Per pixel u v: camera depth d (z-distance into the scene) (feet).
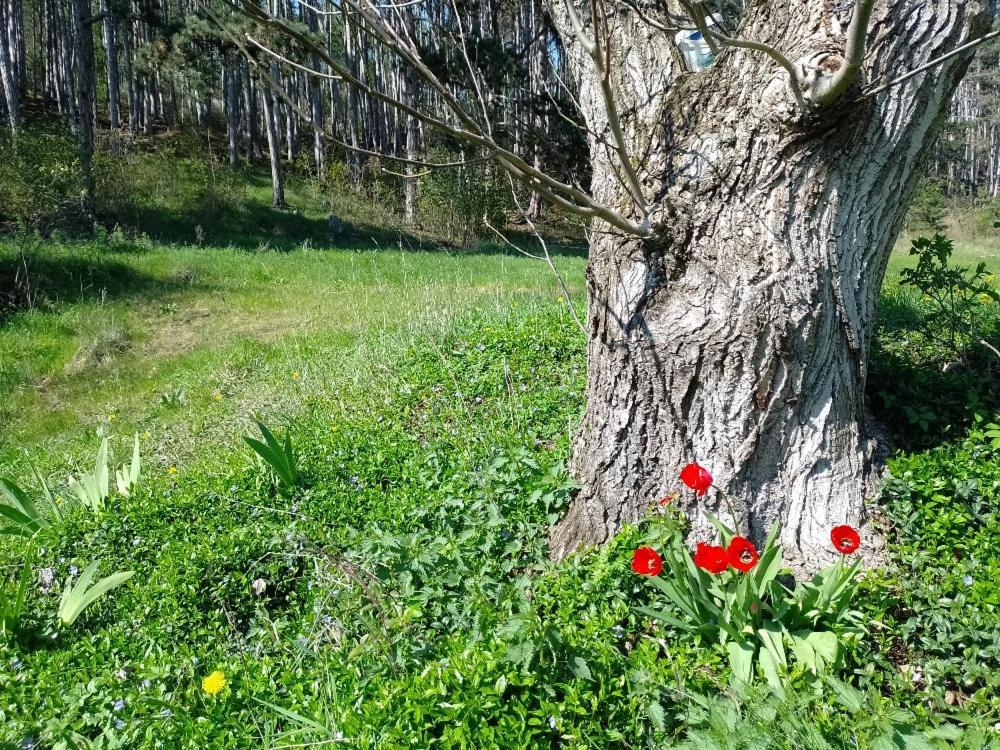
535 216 103.40
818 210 9.42
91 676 10.37
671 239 9.95
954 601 8.66
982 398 12.55
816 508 10.01
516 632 7.97
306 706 8.40
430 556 10.55
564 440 13.66
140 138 102.63
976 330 14.83
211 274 50.26
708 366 9.91
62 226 64.85
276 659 10.14
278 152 92.53
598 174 11.46
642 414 10.43
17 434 26.27
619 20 11.19
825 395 9.96
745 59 9.43
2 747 8.43
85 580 11.90
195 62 94.84
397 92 93.09
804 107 8.79
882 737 6.71
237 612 11.90
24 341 34.76
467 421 17.51
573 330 22.94
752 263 9.55
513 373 20.12
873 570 9.29
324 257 60.75
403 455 16.11
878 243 9.91
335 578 11.35
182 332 38.11
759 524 10.16
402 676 8.29
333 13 6.28
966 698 8.15
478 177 90.22
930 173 141.79
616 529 10.76
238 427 22.09
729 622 8.53
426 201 92.94
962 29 8.82
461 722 7.30
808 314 9.59
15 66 98.12
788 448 10.04
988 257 68.18
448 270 54.65
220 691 8.98
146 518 14.42
